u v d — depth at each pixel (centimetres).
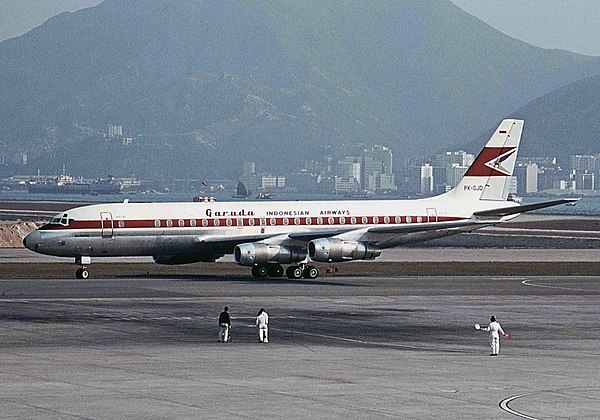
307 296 17250
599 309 15700
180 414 7588
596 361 10688
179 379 9225
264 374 9569
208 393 8494
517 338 12550
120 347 11412
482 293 18062
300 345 11750
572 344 12044
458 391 8706
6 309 14975
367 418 7512
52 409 7750
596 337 12675
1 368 9825
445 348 11631
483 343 12075
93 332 12656
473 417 7600
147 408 7806
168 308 15275
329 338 12381
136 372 9625
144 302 16050
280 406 7931
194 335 12506
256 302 16238
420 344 11944
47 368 9844
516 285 19725
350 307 15675
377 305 15988
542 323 14000
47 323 13450
